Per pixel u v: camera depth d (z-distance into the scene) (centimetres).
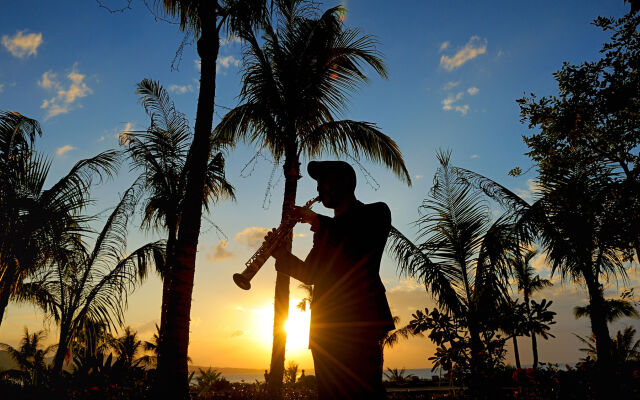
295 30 980
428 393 1055
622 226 784
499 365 795
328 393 158
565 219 788
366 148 1000
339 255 172
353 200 184
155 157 1172
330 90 1015
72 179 826
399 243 936
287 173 949
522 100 1197
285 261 182
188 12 794
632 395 767
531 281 2355
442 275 873
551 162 1091
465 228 879
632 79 1048
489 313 792
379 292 170
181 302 592
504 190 843
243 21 739
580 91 1099
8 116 789
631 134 1052
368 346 160
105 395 1099
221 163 1169
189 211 625
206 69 691
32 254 758
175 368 567
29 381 1208
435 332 782
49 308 1030
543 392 779
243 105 957
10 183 771
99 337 1117
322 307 169
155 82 1235
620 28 1023
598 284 808
